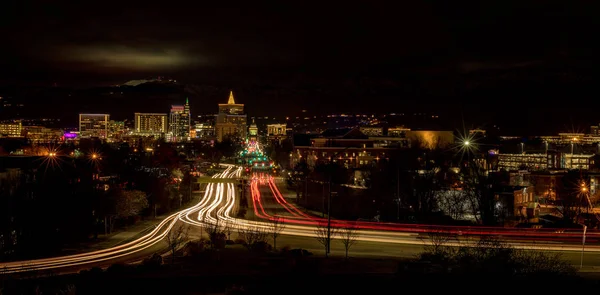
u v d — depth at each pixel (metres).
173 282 41.84
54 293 38.44
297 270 46.94
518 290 38.66
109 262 57.72
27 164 85.00
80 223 74.56
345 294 37.91
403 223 84.75
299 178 143.88
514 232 73.69
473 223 87.19
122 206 81.81
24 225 68.00
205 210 109.75
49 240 68.56
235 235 75.31
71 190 81.06
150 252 64.12
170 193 121.00
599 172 123.31
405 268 45.94
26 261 58.53
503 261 43.72
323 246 65.69
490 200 91.75
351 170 145.62
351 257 57.28
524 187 97.69
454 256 50.22
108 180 109.44
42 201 72.81
